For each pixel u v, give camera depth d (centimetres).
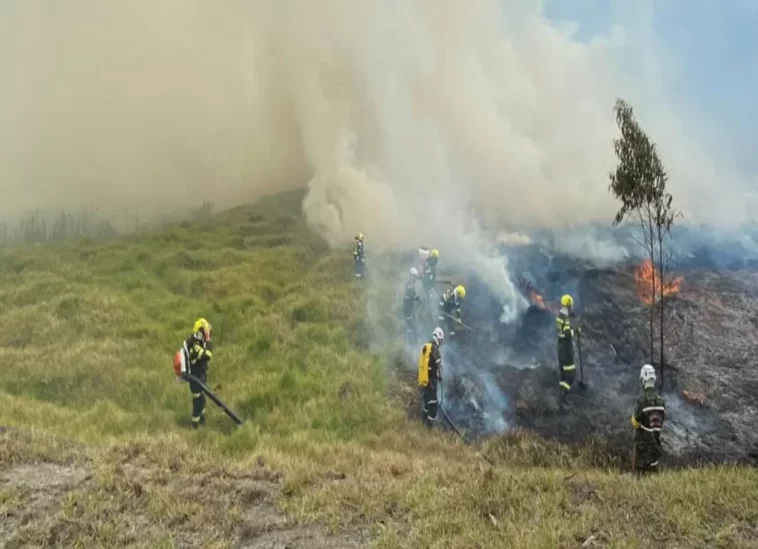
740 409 1131
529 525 612
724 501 664
